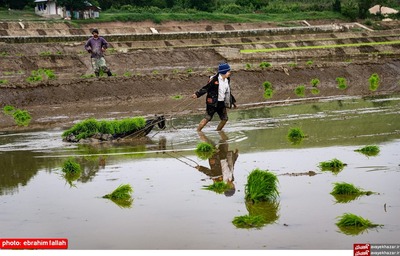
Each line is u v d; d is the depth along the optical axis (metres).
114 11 94.31
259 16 99.25
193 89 29.73
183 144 15.33
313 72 34.12
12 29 72.81
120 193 10.03
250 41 74.50
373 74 33.47
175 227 8.37
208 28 89.12
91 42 29.36
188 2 102.19
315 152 13.70
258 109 22.95
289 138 15.79
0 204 9.81
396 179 10.85
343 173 11.46
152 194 10.19
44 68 46.53
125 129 16.28
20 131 18.94
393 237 7.77
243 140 15.69
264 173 9.88
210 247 7.53
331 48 60.88
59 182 11.30
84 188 10.79
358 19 102.88
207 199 9.77
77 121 21.22
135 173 11.93
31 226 8.60
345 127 17.42
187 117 21.02
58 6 84.75
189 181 11.09
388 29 93.94
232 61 54.81
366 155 13.20
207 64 51.50
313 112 21.38
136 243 7.77
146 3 100.56
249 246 7.53
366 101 24.47
